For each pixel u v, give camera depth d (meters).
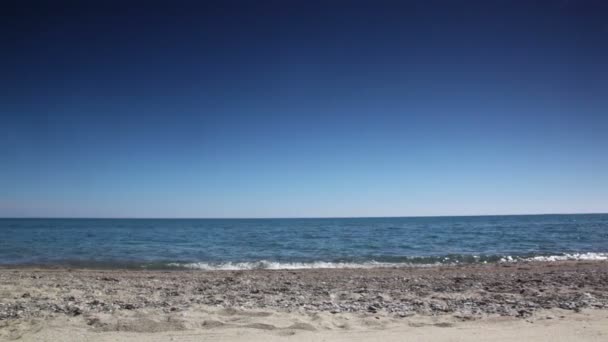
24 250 30.86
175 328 6.78
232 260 24.78
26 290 11.63
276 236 51.09
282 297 10.84
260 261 24.09
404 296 11.05
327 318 7.61
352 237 47.25
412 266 21.03
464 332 6.66
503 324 7.25
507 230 59.16
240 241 42.03
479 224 89.19
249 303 9.72
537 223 89.94
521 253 27.61
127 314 7.82
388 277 15.60
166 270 19.72
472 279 14.62
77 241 41.75
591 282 13.34
